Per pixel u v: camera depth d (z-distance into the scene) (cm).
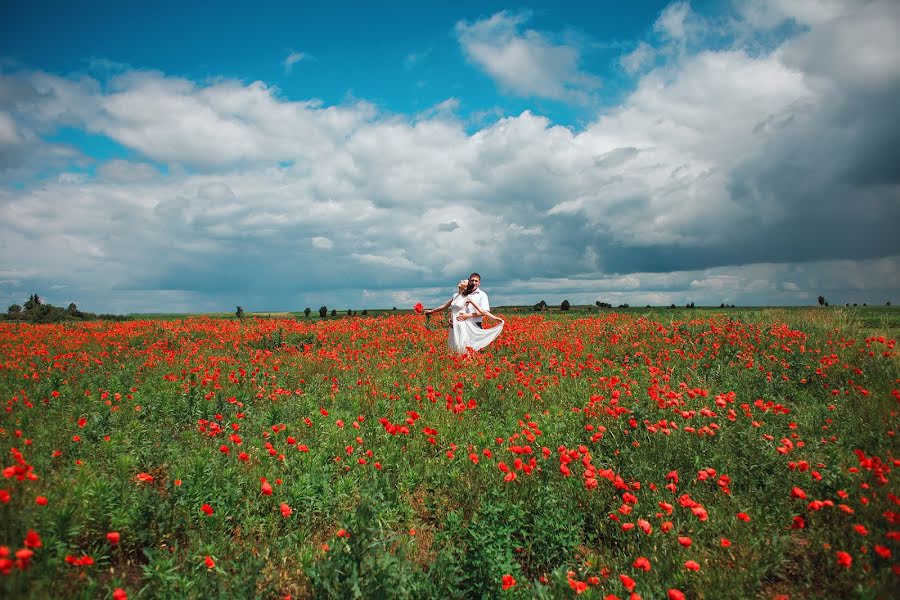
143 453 602
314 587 385
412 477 584
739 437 638
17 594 328
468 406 751
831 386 926
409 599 372
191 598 373
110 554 434
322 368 1129
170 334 1681
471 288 1271
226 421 739
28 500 428
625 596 391
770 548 430
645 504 503
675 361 1127
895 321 1750
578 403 841
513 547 445
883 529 426
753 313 1898
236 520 498
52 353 1294
